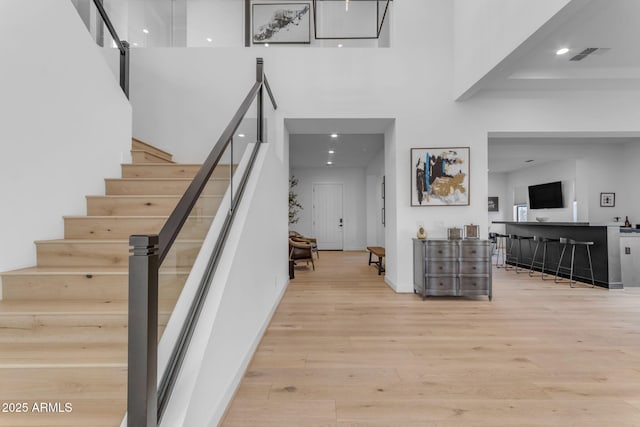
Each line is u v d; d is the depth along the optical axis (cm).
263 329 296
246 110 254
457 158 460
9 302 183
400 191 468
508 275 618
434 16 466
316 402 188
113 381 136
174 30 543
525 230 709
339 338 289
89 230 245
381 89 464
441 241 425
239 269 209
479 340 284
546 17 263
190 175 331
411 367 233
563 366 234
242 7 547
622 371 226
